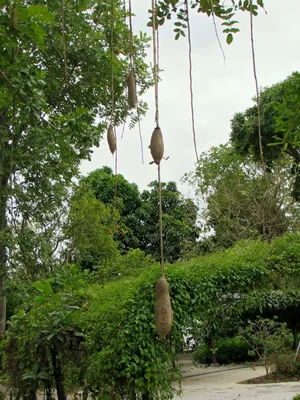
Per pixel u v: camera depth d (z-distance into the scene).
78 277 6.38
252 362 18.25
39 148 7.59
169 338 5.91
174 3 2.85
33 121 4.44
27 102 4.17
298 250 7.51
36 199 9.26
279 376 13.88
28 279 10.13
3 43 3.36
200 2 2.71
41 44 3.41
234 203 20.38
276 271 7.38
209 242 20.56
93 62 8.34
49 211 10.13
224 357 18.34
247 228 19.83
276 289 12.71
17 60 3.95
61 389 6.03
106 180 23.08
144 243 22.73
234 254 7.55
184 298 6.20
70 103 8.36
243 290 7.10
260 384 13.12
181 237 21.97
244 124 14.55
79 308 6.07
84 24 7.95
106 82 8.60
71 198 14.05
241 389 12.44
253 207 20.09
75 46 8.07
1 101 4.27
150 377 5.55
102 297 6.28
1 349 6.53
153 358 5.57
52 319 5.82
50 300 6.04
